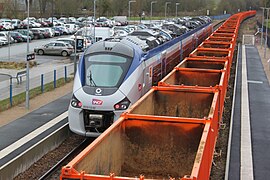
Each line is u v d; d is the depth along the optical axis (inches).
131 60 905.5
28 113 1124.5
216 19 7145.7
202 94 725.3
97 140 419.2
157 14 6235.2
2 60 2314.2
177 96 732.7
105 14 5457.7
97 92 836.6
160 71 1181.1
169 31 1948.8
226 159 800.9
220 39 1801.2
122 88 848.9
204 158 408.8
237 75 1924.2
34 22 4411.9
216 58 1150.3
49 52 2664.9
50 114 1112.8
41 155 813.2
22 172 735.7
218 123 713.6
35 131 938.7
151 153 527.2
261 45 3353.8
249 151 855.7
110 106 824.9
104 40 972.6
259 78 1856.5
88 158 385.7
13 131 950.4
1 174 661.3
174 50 1475.1
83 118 838.5
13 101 1259.8
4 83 1621.6
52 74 1865.2
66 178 331.0
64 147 892.0
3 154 783.1
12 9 4537.4
